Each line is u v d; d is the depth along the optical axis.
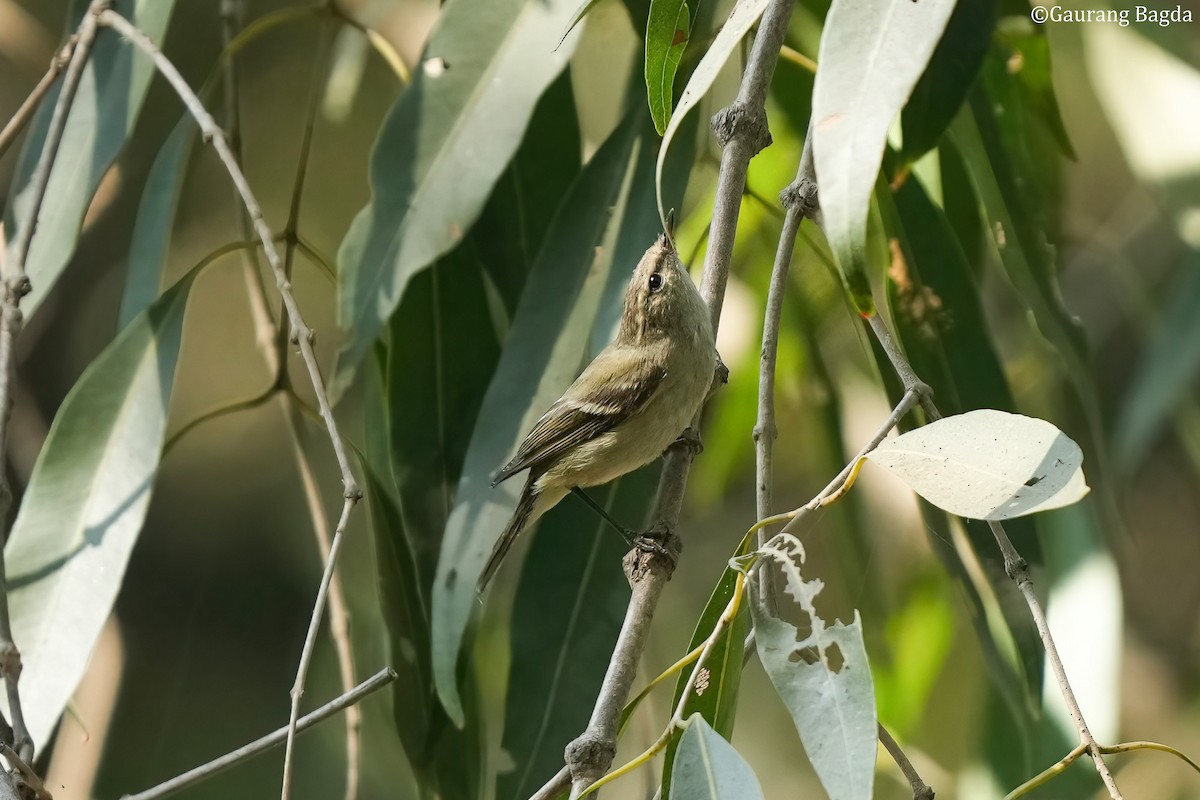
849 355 9.65
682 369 7.57
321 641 11.57
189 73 12.84
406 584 7.92
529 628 7.48
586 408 7.65
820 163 4.51
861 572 9.16
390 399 8.01
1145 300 10.84
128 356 7.59
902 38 4.59
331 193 13.30
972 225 8.69
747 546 4.93
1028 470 4.62
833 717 4.48
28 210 7.44
